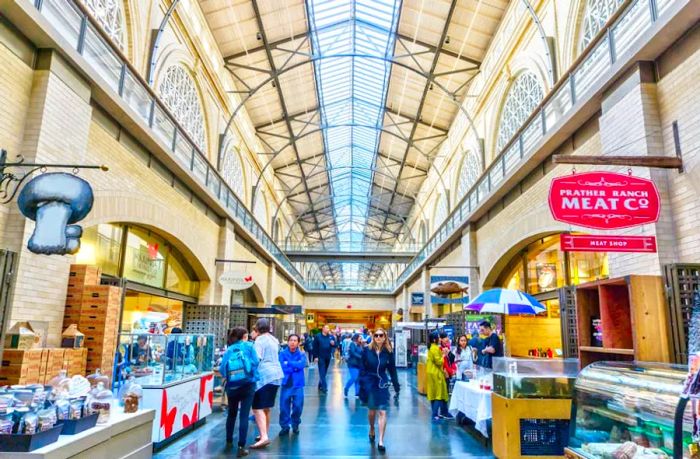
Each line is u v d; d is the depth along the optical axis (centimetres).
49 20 629
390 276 4838
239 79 1742
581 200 564
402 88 1997
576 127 847
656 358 480
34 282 596
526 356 1338
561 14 1078
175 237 1141
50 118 629
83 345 671
